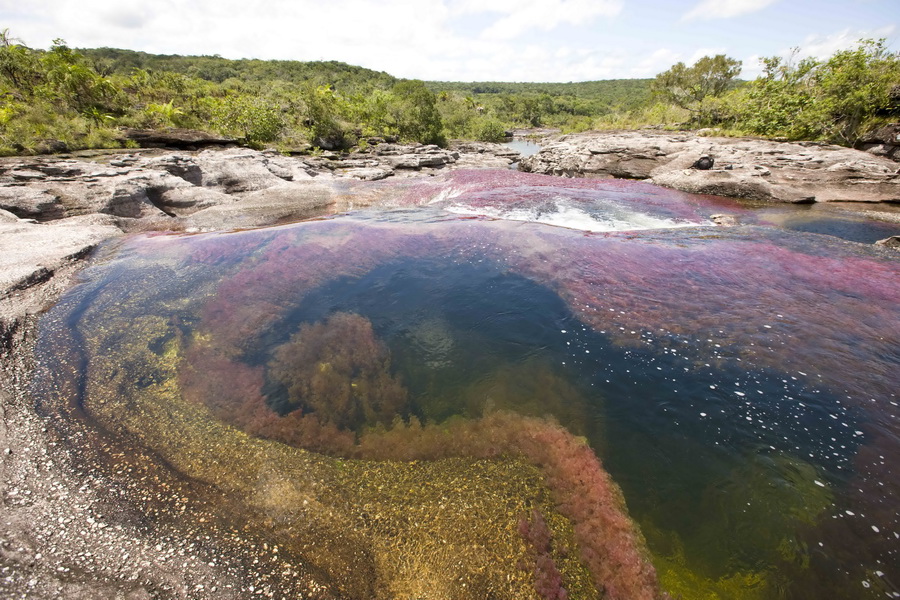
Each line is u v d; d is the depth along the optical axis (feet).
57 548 12.20
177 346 23.18
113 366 21.45
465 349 23.58
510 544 12.79
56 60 101.24
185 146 86.74
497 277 31.30
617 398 19.38
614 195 56.34
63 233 37.55
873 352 21.34
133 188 48.42
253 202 52.80
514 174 72.69
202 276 30.45
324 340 24.11
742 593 11.62
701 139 88.53
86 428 17.33
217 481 15.15
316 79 330.13
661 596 11.51
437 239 37.73
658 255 32.94
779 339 22.47
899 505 13.94
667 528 13.44
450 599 11.43
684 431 17.34
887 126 66.33
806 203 55.11
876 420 17.42
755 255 32.89
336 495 14.56
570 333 24.52
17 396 18.72
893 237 35.40
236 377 21.06
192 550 12.42
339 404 19.45
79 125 76.79
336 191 59.06
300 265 32.09
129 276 30.58
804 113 80.89
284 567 12.09
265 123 104.83
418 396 20.22
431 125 156.87
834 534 13.08
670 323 24.39
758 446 16.44
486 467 15.71
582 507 14.03
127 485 14.69
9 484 14.19
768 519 13.61
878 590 11.59
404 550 12.68
